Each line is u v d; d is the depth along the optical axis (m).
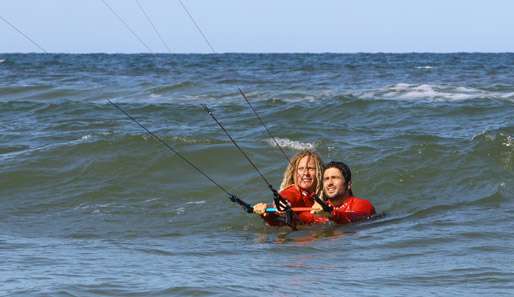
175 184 28.22
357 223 22.75
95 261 17.91
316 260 17.91
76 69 107.06
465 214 23.72
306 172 23.38
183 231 22.72
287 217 22.12
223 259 18.17
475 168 28.92
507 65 117.12
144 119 43.81
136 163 29.91
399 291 14.97
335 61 156.12
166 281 15.45
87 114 45.97
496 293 14.80
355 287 15.23
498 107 44.38
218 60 169.88
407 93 57.00
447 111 43.69
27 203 26.23
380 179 28.31
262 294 14.58
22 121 43.81
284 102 49.12
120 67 115.50
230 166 29.91
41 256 18.56
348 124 40.66
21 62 146.62
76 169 29.52
